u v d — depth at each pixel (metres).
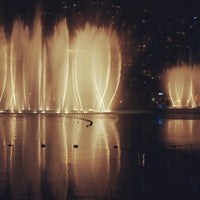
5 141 28.97
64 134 33.31
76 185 16.69
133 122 45.50
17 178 17.78
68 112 65.62
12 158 22.28
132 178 17.81
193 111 70.00
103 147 26.28
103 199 14.93
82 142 28.53
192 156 23.00
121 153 24.00
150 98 93.31
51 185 16.70
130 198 15.05
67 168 19.73
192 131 35.75
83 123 43.94
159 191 15.91
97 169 19.53
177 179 17.66
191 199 14.95
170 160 21.81
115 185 16.72
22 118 51.56
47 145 27.08
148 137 31.42
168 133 34.19
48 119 49.78
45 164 20.64
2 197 15.12
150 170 19.38
